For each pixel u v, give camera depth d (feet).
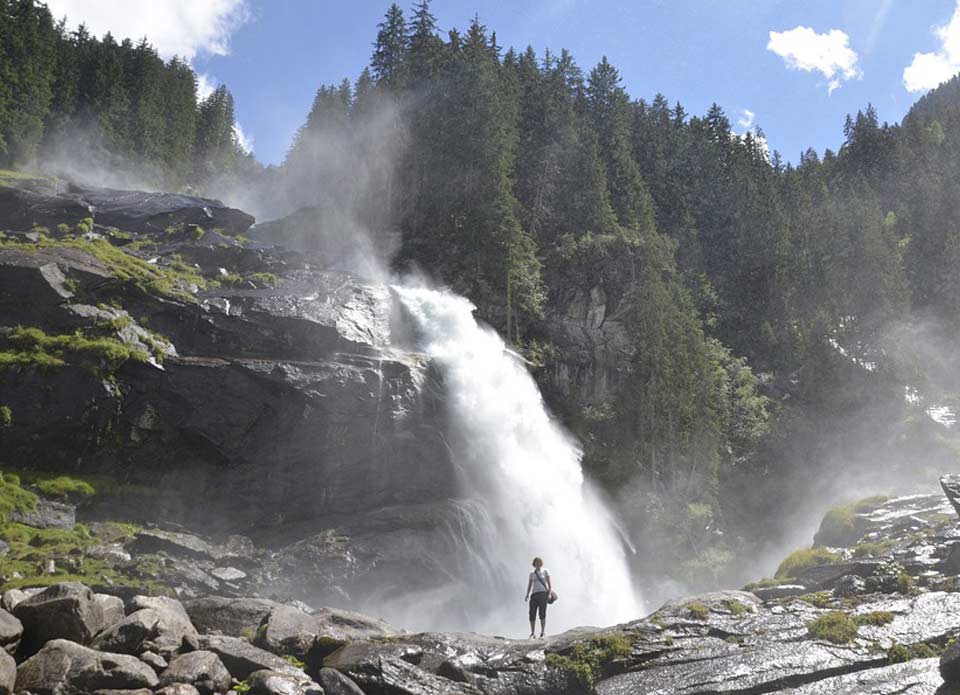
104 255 143.33
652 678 45.32
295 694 42.34
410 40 323.37
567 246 241.35
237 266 169.78
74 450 113.39
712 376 204.54
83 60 338.13
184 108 386.11
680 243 283.79
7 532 93.71
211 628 56.08
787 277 279.90
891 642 46.01
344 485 120.78
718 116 386.52
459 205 249.55
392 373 129.80
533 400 164.76
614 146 305.53
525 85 304.30
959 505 63.52
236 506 115.85
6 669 39.81
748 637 49.83
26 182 201.87
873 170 402.72
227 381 120.16
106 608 48.75
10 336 117.80
